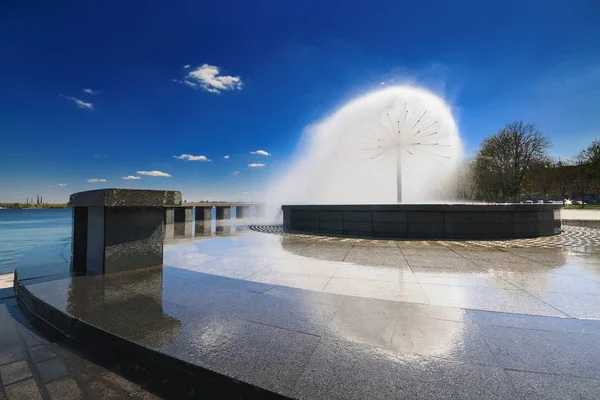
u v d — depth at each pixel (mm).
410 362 1882
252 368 1817
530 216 8375
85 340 2463
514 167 35219
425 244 7000
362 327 2393
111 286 3469
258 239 8023
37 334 2721
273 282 3705
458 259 5199
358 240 7750
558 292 3318
